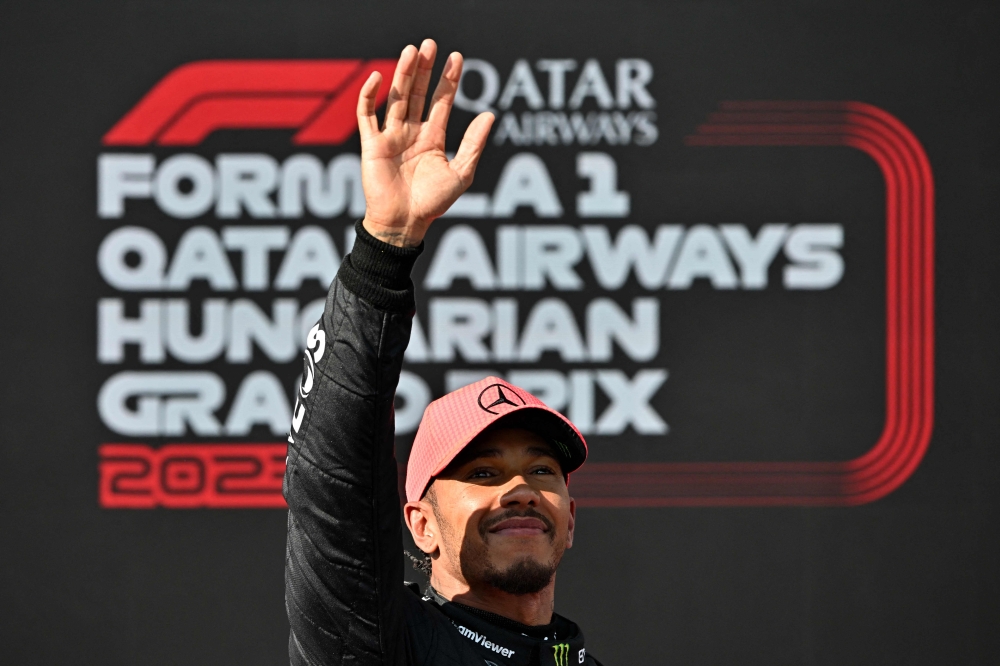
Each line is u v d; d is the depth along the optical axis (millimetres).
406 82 4676
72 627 12672
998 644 12758
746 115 13180
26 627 12641
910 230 13086
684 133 13211
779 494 12938
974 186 13055
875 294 13086
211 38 13227
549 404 13086
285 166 13242
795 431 13016
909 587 12820
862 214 13125
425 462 5371
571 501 5656
